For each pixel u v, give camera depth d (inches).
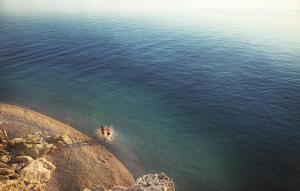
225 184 1256.8
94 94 2037.4
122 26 4296.3
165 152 1446.9
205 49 3063.5
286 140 1518.2
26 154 1285.7
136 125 1670.8
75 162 1316.4
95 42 3314.5
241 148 1473.9
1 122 1587.1
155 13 5856.3
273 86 2111.2
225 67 2509.8
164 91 2074.3
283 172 1311.5
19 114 1720.0
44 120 1673.2
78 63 2637.8
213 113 1776.6
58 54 2864.2
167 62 2645.2
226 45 3245.6
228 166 1358.3
